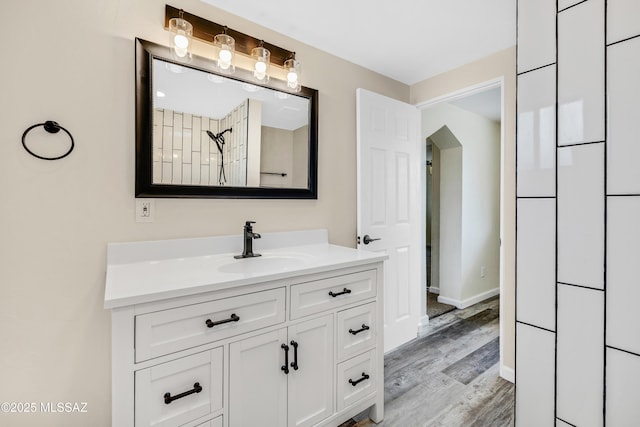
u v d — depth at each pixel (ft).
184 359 3.42
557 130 3.59
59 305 4.16
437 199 12.89
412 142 8.41
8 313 3.89
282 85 6.07
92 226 4.36
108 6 4.44
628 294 3.13
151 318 3.23
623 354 3.16
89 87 4.31
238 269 4.91
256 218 5.86
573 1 3.47
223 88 5.38
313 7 5.45
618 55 3.16
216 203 5.39
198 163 5.14
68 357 4.22
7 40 3.84
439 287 11.96
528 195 3.84
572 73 3.47
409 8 5.49
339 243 7.13
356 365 4.98
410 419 5.41
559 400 3.61
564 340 3.56
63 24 4.15
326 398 4.62
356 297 4.97
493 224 12.62
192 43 5.12
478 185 11.81
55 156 4.11
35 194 4.01
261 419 3.99
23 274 3.96
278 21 5.85
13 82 3.87
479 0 5.25
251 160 5.72
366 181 7.31
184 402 3.43
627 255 3.13
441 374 6.83
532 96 3.80
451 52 7.03
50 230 4.10
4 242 3.85
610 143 3.22
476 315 10.46
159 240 4.84
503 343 6.79
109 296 3.08
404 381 6.56
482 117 11.95
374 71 7.89
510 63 6.79
